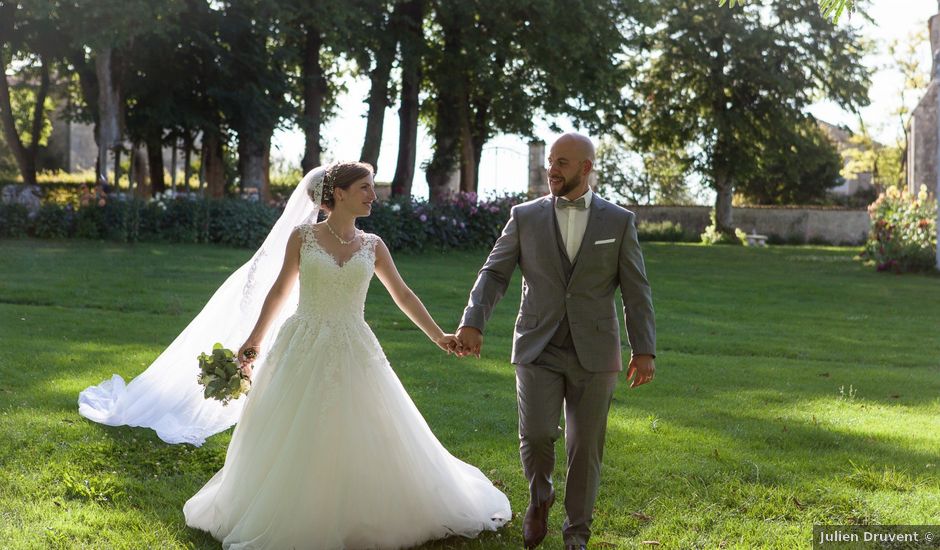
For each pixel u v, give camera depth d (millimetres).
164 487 4816
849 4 6238
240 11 23422
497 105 25359
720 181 37094
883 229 21312
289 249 4402
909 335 11562
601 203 4160
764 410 6992
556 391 4082
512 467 5320
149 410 5957
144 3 20938
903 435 6262
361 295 4340
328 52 27000
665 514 4590
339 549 4000
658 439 6008
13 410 6113
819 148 37625
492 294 4199
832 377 8508
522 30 24953
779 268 21938
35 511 4344
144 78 24453
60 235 19828
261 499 4031
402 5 25156
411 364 8352
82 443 5469
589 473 4078
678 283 17469
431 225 22625
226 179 34875
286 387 4176
